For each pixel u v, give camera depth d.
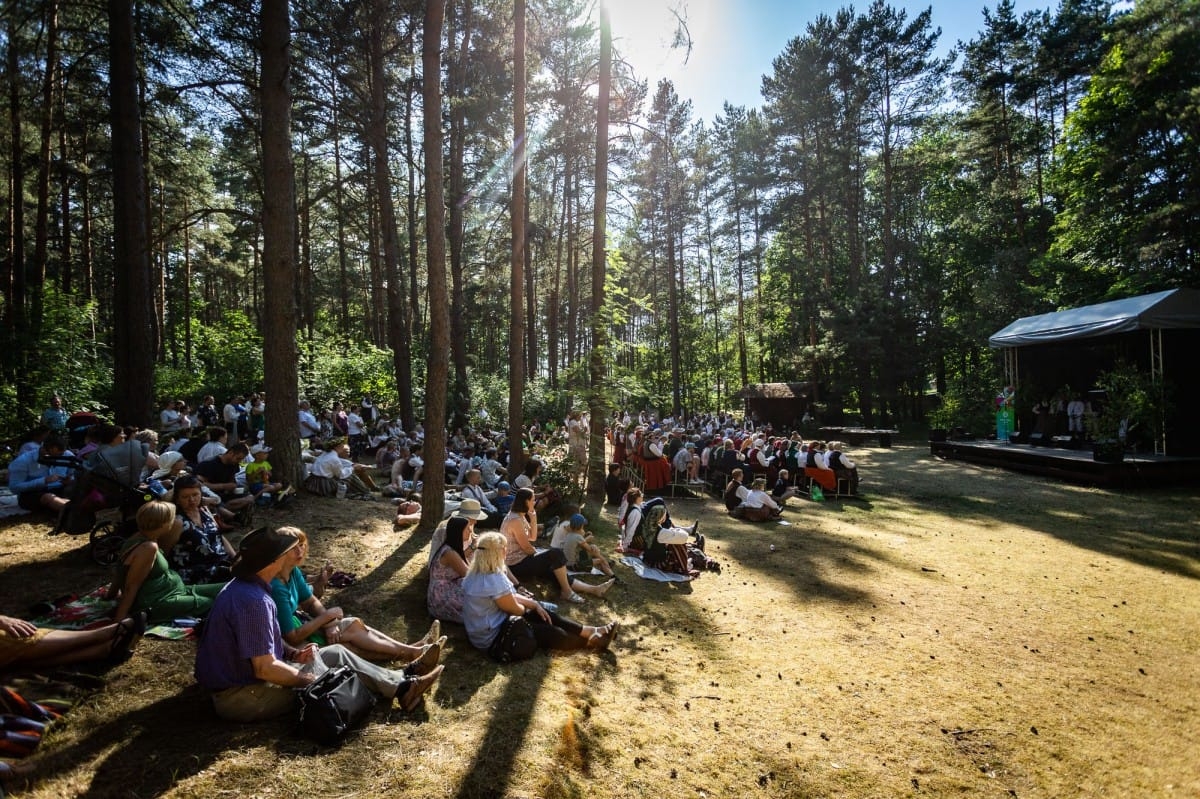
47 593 4.63
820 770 3.49
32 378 12.47
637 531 7.75
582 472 11.02
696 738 3.73
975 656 5.19
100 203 24.70
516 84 10.64
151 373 9.64
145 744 2.99
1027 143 28.47
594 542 8.45
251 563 3.35
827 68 31.45
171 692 3.49
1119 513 11.04
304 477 8.83
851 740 3.84
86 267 21.33
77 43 13.23
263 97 8.36
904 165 31.81
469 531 5.28
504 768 3.14
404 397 16.92
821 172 32.00
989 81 26.80
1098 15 23.92
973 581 7.28
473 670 4.26
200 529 4.93
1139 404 14.34
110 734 3.05
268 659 3.18
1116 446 13.48
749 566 7.88
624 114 14.20
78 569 5.16
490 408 24.23
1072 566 7.93
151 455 6.61
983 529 10.12
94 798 2.59
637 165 26.16
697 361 45.22
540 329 45.69
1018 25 26.73
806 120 32.12
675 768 3.39
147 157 17.25
